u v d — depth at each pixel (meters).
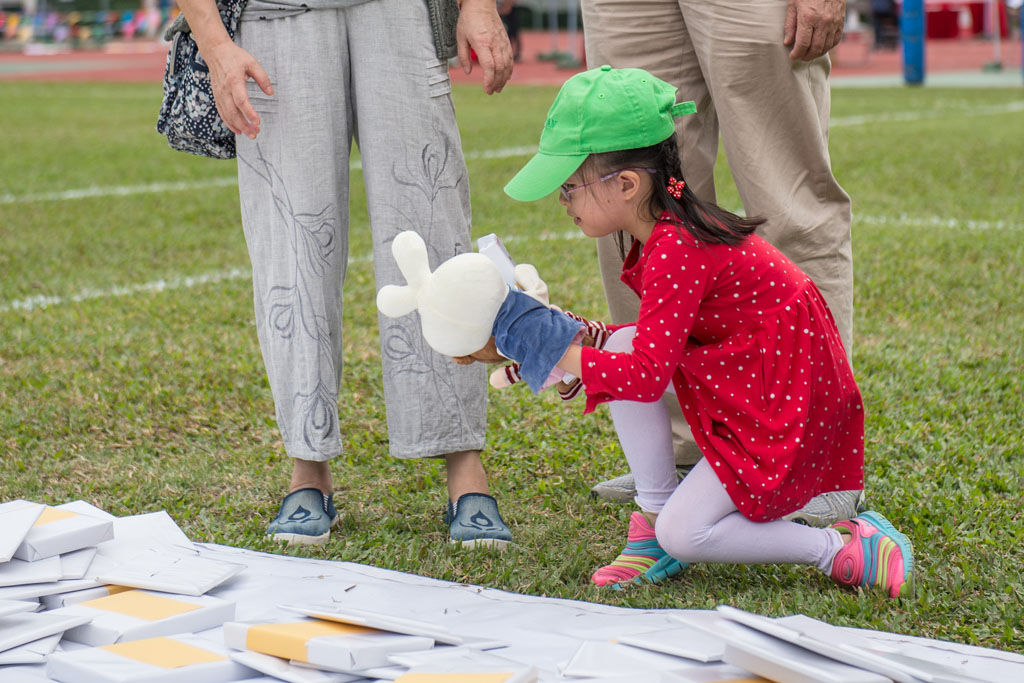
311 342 2.72
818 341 2.29
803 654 1.85
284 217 2.71
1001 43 26.42
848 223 2.87
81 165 9.69
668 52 2.91
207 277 5.59
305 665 1.98
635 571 2.47
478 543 2.62
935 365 3.93
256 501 3.00
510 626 2.20
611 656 2.00
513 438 3.39
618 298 3.01
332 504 2.86
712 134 3.01
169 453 3.36
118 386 3.90
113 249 6.25
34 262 5.90
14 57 31.45
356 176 8.73
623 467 3.15
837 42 2.73
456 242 2.79
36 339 4.43
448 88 2.77
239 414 3.66
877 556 2.33
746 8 2.71
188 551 2.55
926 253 5.65
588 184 2.26
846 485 2.44
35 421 3.56
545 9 32.84
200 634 2.17
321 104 2.68
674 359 2.20
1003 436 3.21
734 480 2.26
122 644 2.05
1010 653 2.02
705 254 2.21
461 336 2.11
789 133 2.80
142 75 23.03
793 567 2.50
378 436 3.45
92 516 2.56
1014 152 9.13
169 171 9.37
